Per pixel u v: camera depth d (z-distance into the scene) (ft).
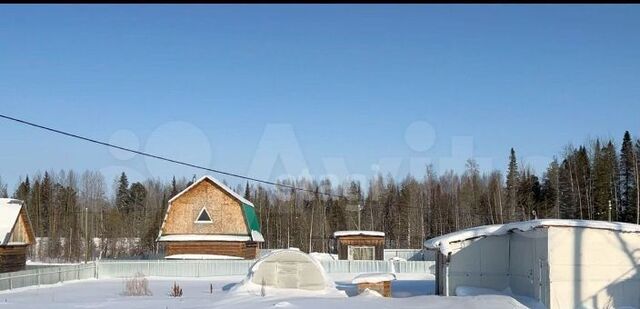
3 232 127.24
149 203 276.00
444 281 78.43
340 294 83.71
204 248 151.02
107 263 134.62
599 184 189.57
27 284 108.17
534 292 66.80
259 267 89.30
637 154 191.72
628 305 63.52
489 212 216.33
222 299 79.05
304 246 233.35
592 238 64.23
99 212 248.32
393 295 87.61
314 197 240.94
